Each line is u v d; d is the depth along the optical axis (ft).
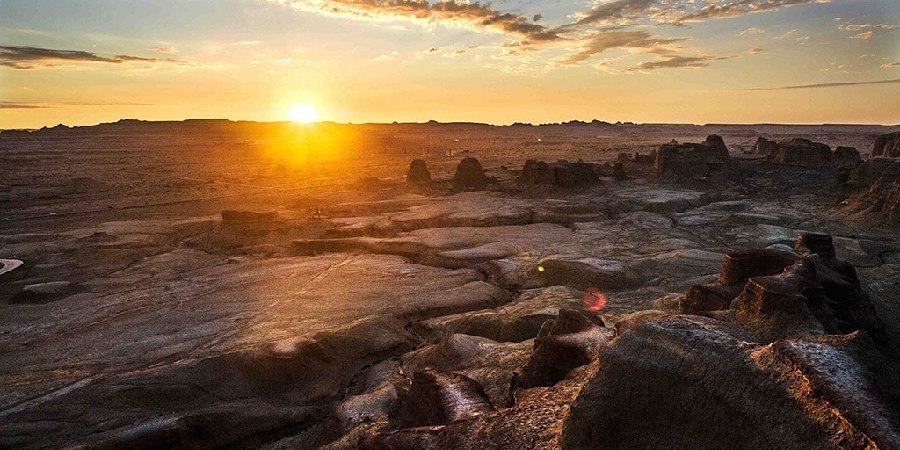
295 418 80.53
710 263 138.72
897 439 24.43
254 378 87.81
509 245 168.96
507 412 47.70
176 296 127.75
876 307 98.12
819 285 65.00
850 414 26.43
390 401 76.69
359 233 190.80
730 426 31.55
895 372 33.17
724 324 39.68
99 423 73.82
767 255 77.46
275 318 112.16
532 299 121.90
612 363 39.06
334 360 95.30
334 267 151.53
